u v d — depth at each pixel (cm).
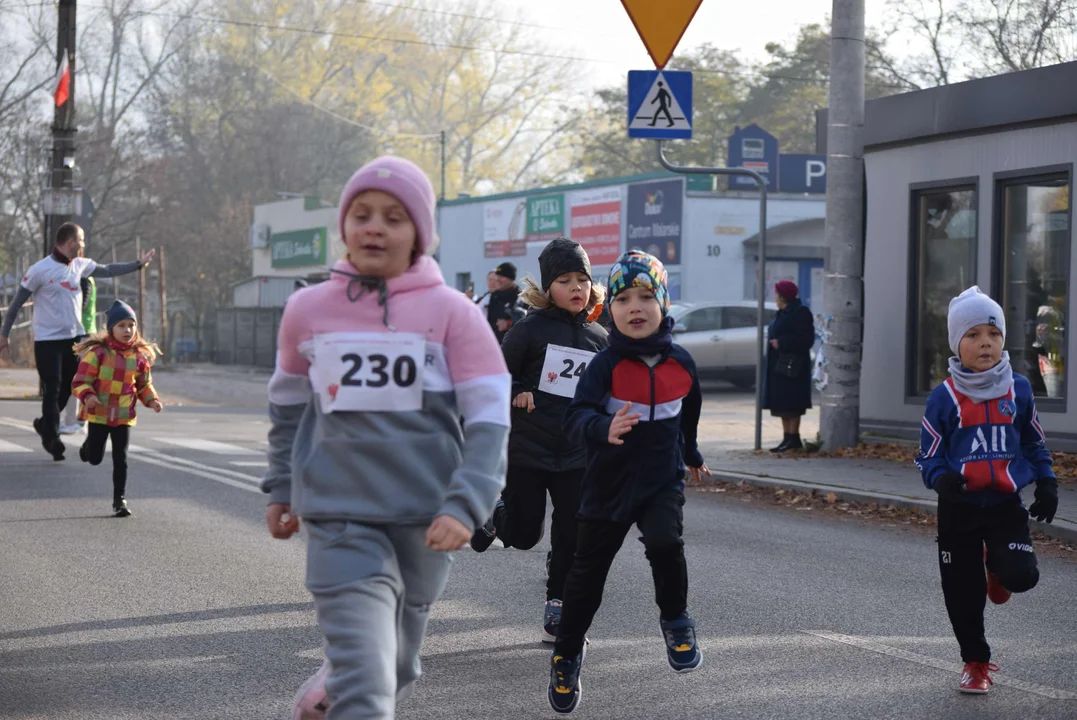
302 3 8912
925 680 679
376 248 436
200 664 701
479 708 625
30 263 6594
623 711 621
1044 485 653
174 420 2519
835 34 1781
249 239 7756
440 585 451
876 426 1953
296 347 445
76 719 602
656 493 604
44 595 871
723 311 3488
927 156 1883
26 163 6000
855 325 1800
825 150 1989
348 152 9019
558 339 771
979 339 652
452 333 438
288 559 1006
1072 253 1678
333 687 403
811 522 1273
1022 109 1727
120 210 7794
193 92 8638
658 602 608
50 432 1608
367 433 431
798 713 618
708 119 7494
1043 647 758
